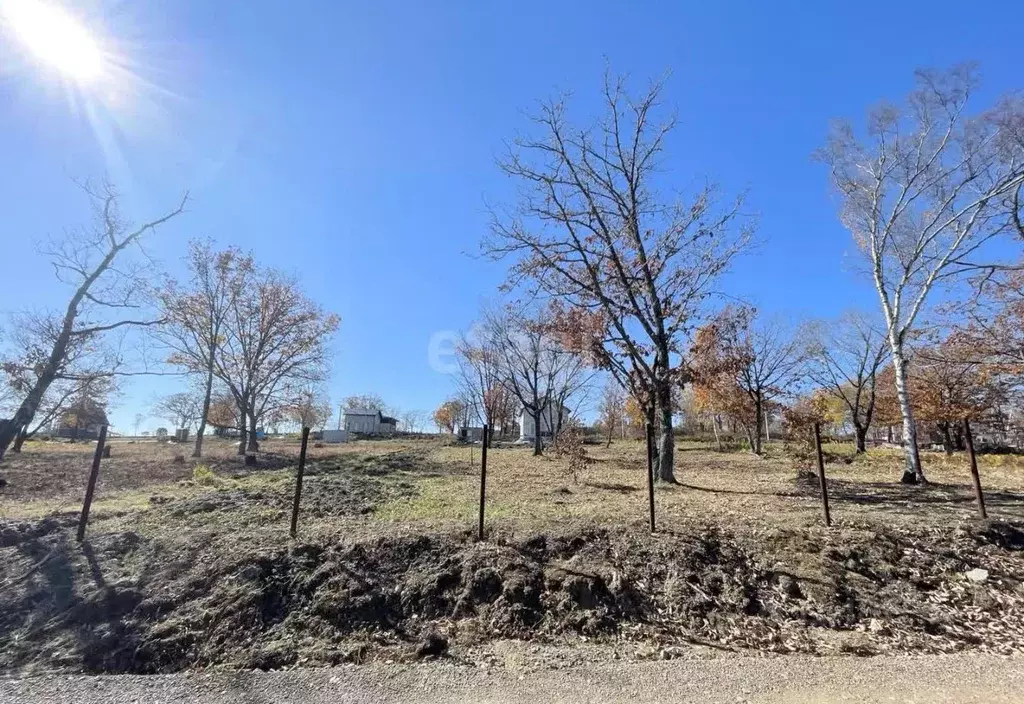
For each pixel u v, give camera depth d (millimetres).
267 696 4734
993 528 8352
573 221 15453
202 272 30031
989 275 18062
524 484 13602
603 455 26516
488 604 6363
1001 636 6039
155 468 19766
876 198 17297
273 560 6809
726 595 6629
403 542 7309
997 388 32250
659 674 5047
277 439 54406
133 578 6688
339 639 5797
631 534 7832
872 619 6309
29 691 4891
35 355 17922
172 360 29453
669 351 14805
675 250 15266
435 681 4957
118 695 4797
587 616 6199
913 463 14875
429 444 40406
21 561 7230
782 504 10422
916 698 4570
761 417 35438
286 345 33375
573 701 4570
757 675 5016
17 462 21062
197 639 5695
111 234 17297
